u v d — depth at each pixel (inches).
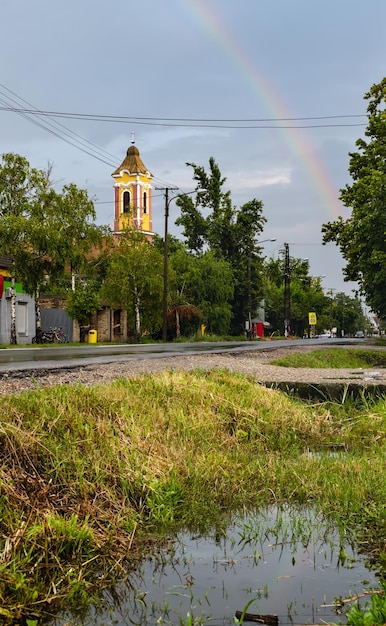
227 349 1002.7
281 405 336.5
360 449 286.4
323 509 185.3
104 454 196.5
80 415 212.2
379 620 103.3
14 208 1306.6
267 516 183.6
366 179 1437.0
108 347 1146.0
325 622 114.5
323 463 237.9
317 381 423.8
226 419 297.7
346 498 187.9
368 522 172.7
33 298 1513.3
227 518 181.5
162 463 210.8
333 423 332.2
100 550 148.2
